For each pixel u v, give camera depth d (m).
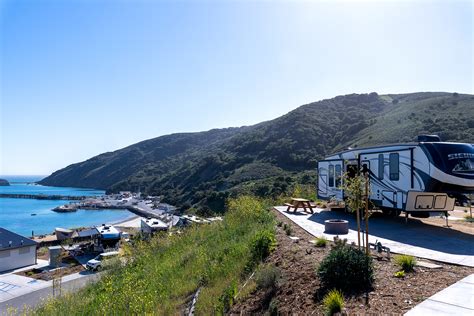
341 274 5.89
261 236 9.47
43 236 56.19
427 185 11.14
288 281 6.75
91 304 10.61
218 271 9.58
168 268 12.31
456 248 8.47
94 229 41.03
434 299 5.10
